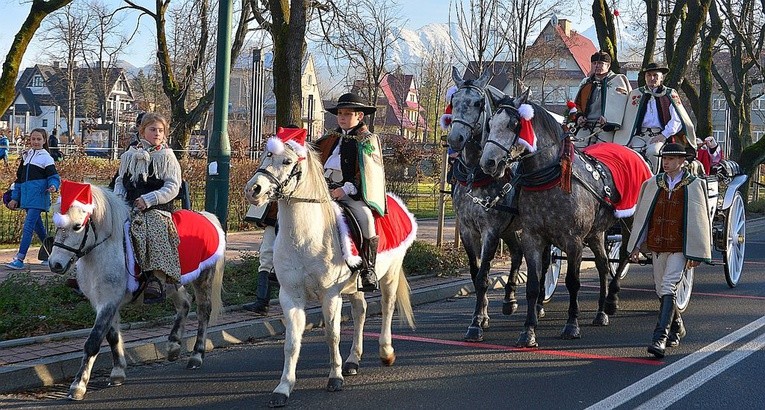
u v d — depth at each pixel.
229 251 13.30
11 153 22.62
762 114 62.62
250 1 17.16
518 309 10.54
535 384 6.85
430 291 11.13
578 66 49.94
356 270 6.50
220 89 9.99
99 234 6.28
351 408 6.18
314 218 6.13
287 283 6.22
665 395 6.48
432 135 53.78
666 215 7.99
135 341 7.68
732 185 12.12
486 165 7.85
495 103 8.95
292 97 11.26
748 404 6.26
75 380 6.34
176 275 6.72
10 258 12.15
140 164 6.87
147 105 45.41
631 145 10.73
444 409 6.16
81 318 8.17
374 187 6.63
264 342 8.50
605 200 8.82
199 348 7.39
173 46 26.88
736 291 11.92
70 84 51.97
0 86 14.70
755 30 32.03
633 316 9.98
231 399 6.41
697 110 24.59
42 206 11.37
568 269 8.55
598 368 7.38
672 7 26.70
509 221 8.82
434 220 20.48
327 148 6.92
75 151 24.77
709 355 7.85
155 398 6.41
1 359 6.82
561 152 8.30
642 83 18.45
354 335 7.22
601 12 18.88
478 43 17.00
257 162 17.33
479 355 7.91
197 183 17.11
